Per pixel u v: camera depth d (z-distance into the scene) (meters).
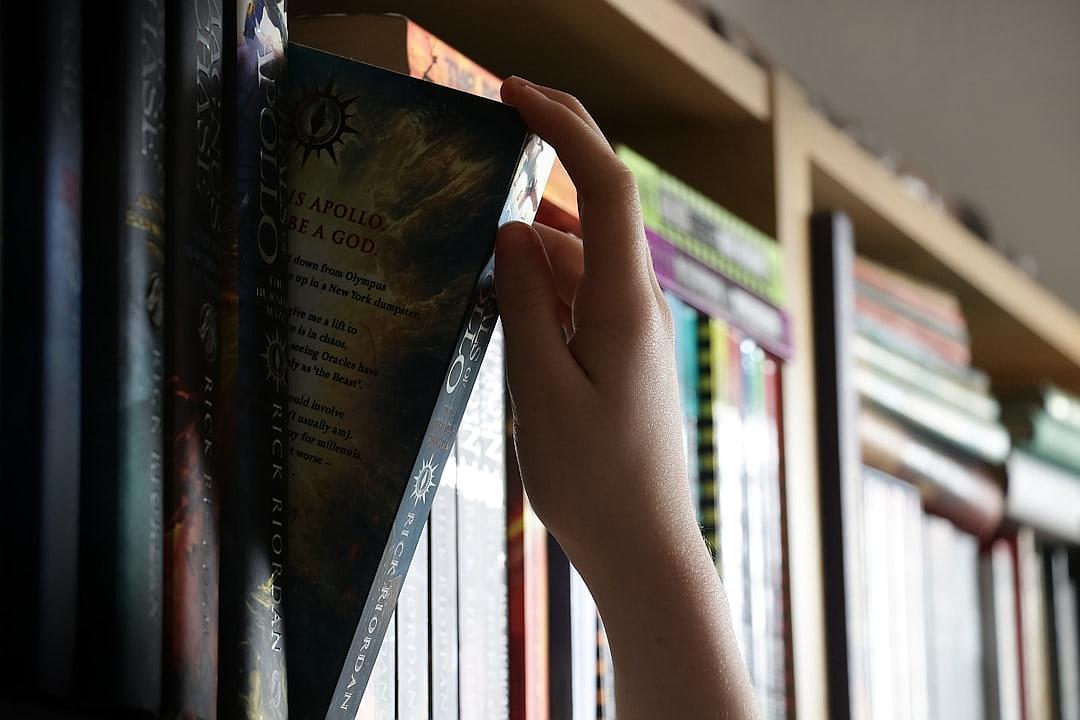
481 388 0.73
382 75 0.56
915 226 1.35
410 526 0.55
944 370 1.37
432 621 0.66
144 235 0.46
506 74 0.97
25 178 0.43
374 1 0.83
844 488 1.09
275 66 0.55
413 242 0.55
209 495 0.49
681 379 0.90
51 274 0.43
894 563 1.23
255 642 0.51
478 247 0.55
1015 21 2.06
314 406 0.54
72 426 0.44
